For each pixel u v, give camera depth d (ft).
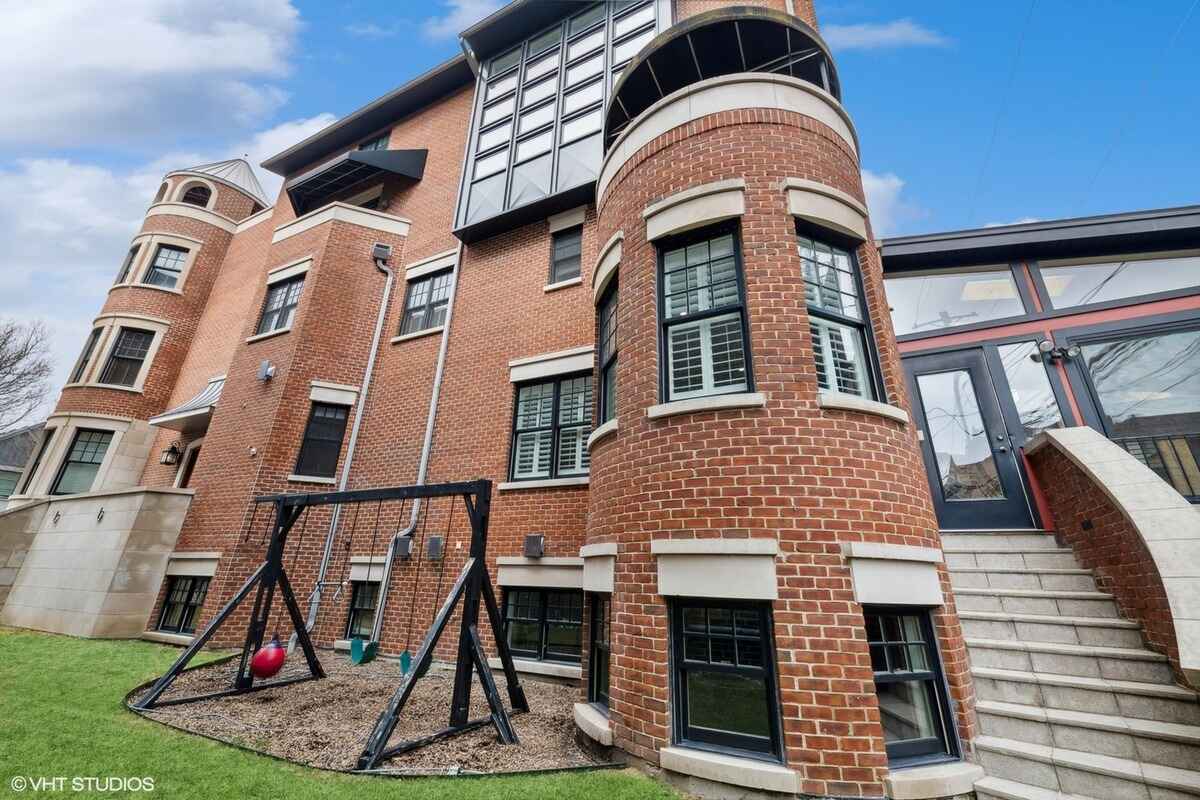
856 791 11.38
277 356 36.63
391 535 31.04
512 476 29.25
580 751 15.02
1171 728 11.66
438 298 38.68
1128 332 22.34
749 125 18.76
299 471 33.76
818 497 13.85
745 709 13.25
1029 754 11.95
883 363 16.79
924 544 14.38
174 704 18.11
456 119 46.91
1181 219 22.45
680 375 17.38
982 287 25.55
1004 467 22.38
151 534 32.14
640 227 19.54
